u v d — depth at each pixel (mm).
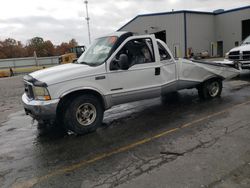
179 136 5094
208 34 39906
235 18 37781
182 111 6902
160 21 40188
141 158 4254
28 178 3879
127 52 6062
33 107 5332
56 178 3820
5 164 4430
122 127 5945
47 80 5258
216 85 8133
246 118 5902
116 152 4574
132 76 6090
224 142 4637
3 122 7355
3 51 85062
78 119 5562
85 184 3590
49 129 6234
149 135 5281
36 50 89250
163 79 6629
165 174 3684
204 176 3559
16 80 24141
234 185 3307
